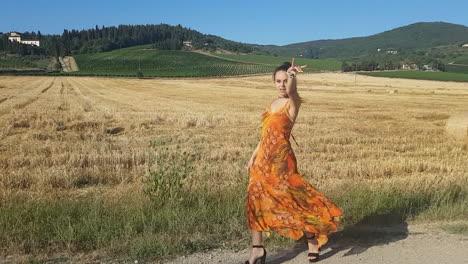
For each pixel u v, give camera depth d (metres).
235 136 16.09
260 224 4.44
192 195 6.65
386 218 5.98
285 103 4.60
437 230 5.71
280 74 4.61
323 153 13.03
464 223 5.94
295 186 4.58
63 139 14.98
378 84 75.19
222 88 59.84
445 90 58.81
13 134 16.09
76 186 8.96
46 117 21.44
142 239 4.98
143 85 66.31
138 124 19.00
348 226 5.79
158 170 6.65
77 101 34.12
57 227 5.21
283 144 4.56
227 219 5.70
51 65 138.50
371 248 5.12
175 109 27.73
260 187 4.54
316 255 4.73
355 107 31.78
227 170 9.82
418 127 19.86
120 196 6.93
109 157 11.16
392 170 10.65
